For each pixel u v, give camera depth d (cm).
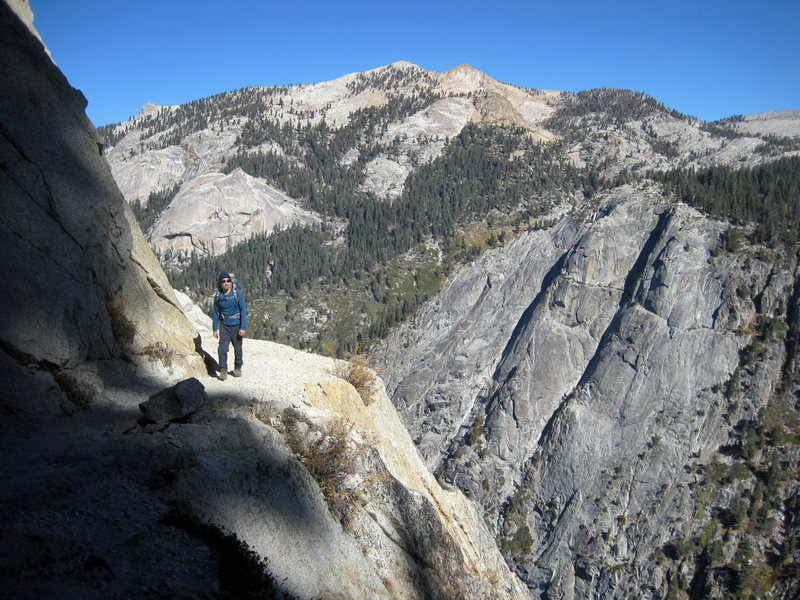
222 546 725
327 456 1095
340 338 15200
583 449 10675
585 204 16150
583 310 12825
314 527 951
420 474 1847
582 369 12238
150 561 635
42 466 706
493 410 11906
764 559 8450
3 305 868
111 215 1211
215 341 1753
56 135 1081
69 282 1023
